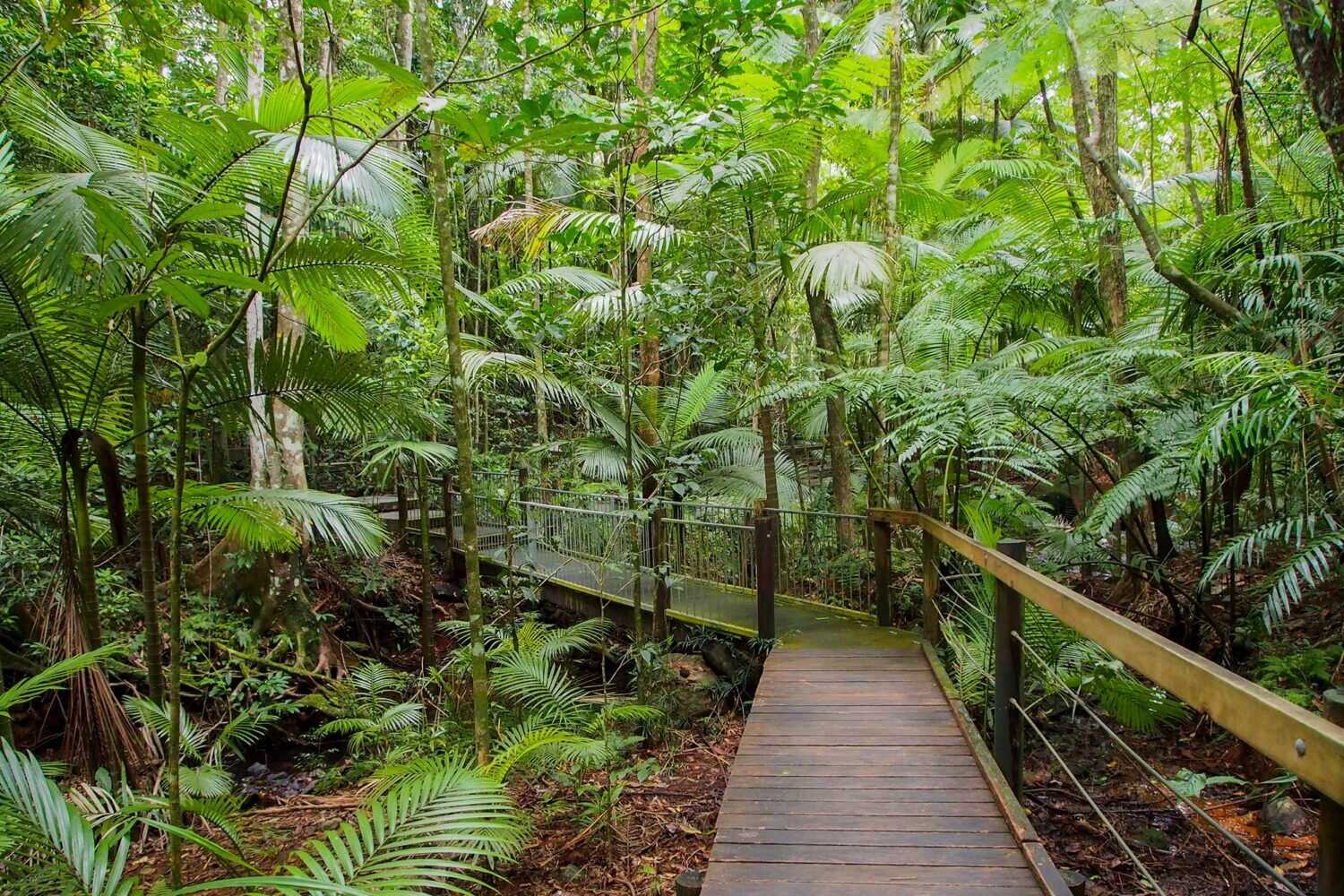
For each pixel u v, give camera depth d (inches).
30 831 74.2
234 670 240.4
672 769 152.8
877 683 159.0
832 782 112.6
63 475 124.7
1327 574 139.8
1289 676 137.3
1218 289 161.5
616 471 302.5
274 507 144.9
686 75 176.2
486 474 293.7
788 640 193.5
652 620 236.4
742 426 364.2
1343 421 118.8
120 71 243.9
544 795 140.5
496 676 166.7
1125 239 228.2
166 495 130.0
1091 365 168.7
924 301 253.9
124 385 136.2
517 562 315.9
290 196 144.9
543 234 238.5
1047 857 87.0
